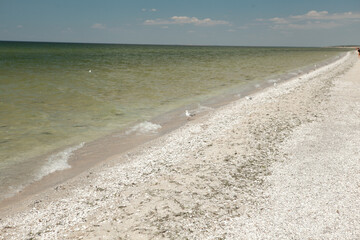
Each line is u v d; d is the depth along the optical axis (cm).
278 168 1187
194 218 875
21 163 1303
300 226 831
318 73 4056
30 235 840
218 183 1075
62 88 2895
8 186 1122
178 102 2505
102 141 1585
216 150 1369
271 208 924
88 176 1202
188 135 1622
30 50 10900
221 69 5200
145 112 2166
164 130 1775
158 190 1040
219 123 1788
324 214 881
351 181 1066
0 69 4062
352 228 816
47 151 1435
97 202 998
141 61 6650
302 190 1020
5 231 864
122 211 927
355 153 1306
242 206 937
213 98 2688
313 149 1360
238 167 1198
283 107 2064
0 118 1877
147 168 1237
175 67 5331
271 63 6894
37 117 1948
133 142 1577
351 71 4194
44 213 952
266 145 1407
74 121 1903
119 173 1210
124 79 3634
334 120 1770
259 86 3412
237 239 786
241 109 2094
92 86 3072
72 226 870
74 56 7850
